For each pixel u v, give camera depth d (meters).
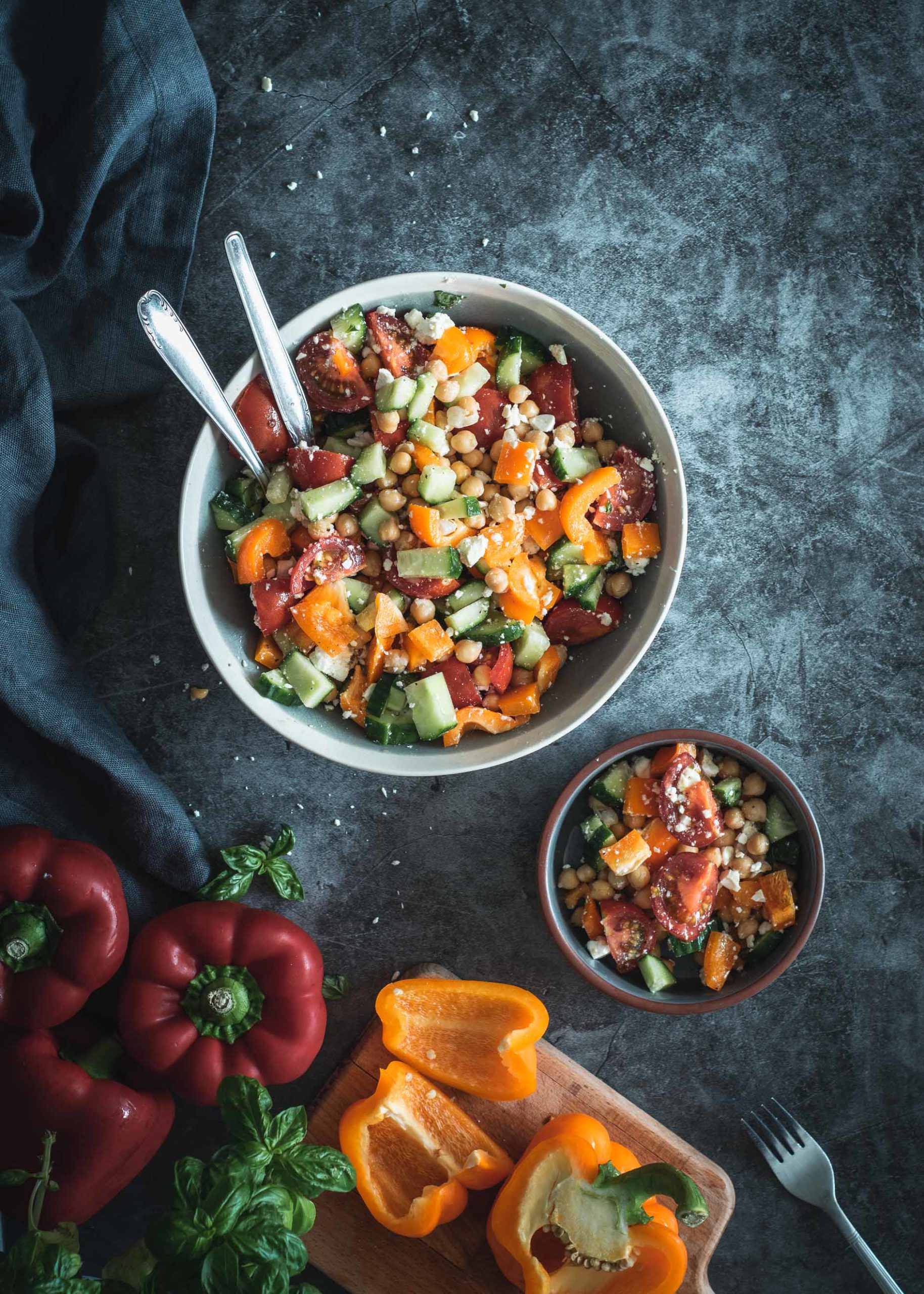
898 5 0.71
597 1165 0.66
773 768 0.67
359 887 0.74
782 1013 0.75
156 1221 0.58
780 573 0.74
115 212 0.70
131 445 0.73
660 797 0.69
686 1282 0.69
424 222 0.72
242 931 0.69
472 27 0.71
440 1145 0.69
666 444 0.65
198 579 0.65
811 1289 0.74
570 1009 0.74
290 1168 0.62
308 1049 0.69
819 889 0.68
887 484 0.73
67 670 0.70
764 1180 0.74
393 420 0.64
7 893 0.67
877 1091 0.75
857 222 0.72
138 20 0.67
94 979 0.68
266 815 0.74
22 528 0.70
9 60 0.67
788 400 0.73
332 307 0.64
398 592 0.66
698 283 0.72
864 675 0.74
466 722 0.66
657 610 0.66
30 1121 0.67
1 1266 0.59
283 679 0.67
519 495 0.66
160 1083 0.71
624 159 0.72
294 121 0.71
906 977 0.75
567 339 0.66
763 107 0.72
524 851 0.74
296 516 0.65
